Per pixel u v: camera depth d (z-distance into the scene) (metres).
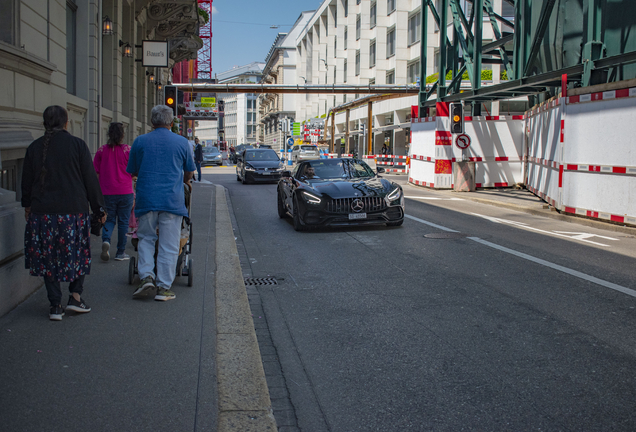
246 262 7.83
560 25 15.62
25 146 6.32
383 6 50.12
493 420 3.18
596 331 4.65
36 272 4.40
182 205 5.30
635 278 6.44
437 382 3.71
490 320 4.99
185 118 46.53
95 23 11.11
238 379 3.54
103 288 5.64
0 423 2.86
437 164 18.94
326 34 72.38
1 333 4.19
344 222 10.06
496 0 33.09
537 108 15.55
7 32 6.81
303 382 3.75
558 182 12.15
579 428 3.07
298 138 58.78
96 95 11.27
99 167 6.99
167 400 3.20
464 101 18.86
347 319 5.12
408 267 7.23
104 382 3.41
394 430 3.09
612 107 10.26
